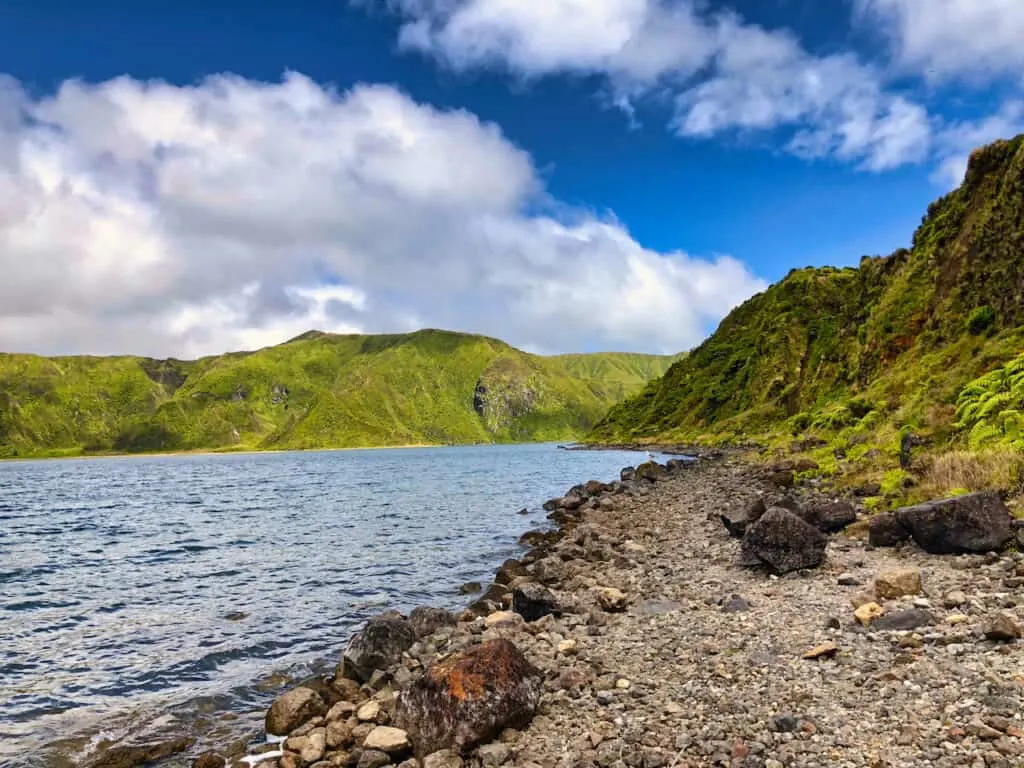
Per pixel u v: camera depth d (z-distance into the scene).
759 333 155.75
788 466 40.72
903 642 9.47
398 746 8.64
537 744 8.05
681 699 8.76
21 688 13.57
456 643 13.19
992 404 26.67
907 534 16.77
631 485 48.78
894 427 38.72
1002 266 56.19
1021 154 60.72
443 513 44.72
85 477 139.62
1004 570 12.80
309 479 100.00
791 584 14.52
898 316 75.31
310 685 12.48
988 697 7.23
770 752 6.91
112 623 18.94
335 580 23.73
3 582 25.95
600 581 18.03
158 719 11.68
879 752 6.55
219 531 40.16
